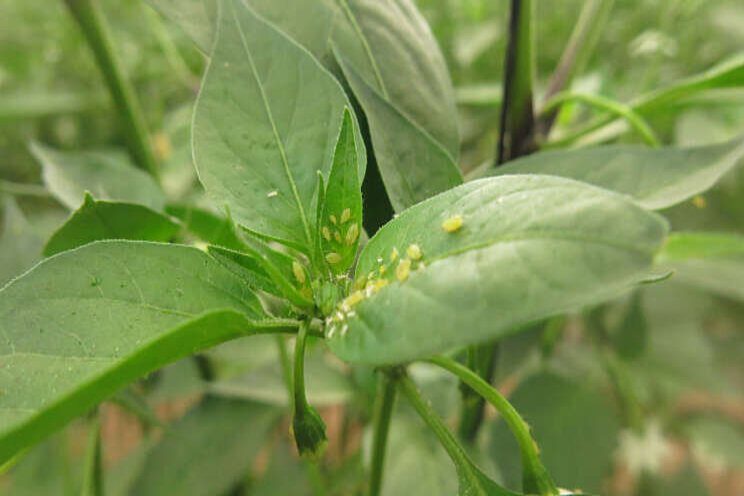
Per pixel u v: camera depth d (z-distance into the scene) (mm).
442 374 242
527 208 112
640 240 104
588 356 334
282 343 206
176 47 374
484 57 391
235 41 148
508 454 259
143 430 333
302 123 146
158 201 196
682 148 153
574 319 329
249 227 141
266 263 128
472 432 203
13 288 129
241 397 280
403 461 196
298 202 143
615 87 356
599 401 274
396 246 123
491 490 136
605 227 106
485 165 206
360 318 117
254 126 145
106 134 397
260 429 276
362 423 313
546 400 274
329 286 135
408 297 114
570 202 109
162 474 266
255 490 290
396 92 171
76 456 332
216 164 142
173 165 330
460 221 116
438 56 182
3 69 403
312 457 129
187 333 116
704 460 349
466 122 357
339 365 291
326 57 165
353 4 172
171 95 403
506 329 105
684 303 326
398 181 151
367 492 168
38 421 105
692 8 330
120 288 132
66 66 403
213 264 139
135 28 385
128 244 135
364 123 160
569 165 159
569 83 213
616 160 156
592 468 266
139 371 114
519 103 193
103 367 126
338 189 137
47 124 411
